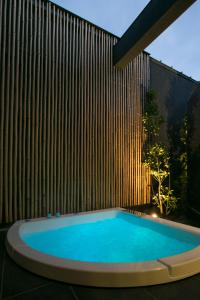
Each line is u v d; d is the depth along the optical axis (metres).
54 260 1.64
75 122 3.59
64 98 3.50
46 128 3.31
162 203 4.22
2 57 2.98
